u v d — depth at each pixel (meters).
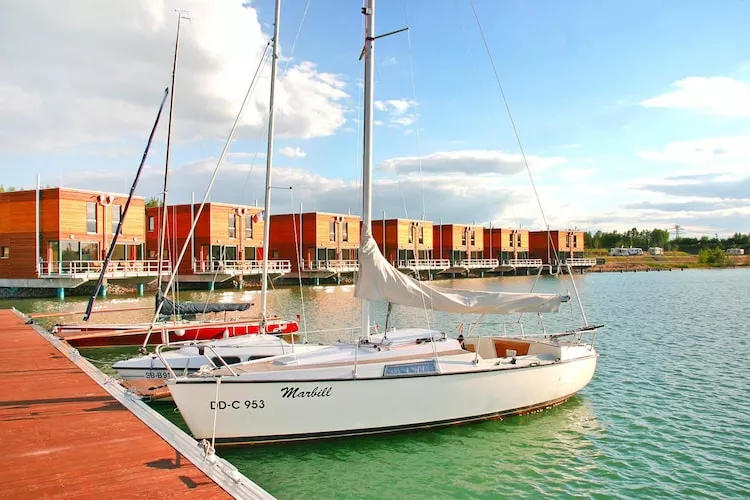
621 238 169.75
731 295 45.84
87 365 12.95
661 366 16.66
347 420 9.28
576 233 99.00
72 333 17.69
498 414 10.68
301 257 57.78
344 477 8.55
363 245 10.22
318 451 9.25
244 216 53.09
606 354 18.64
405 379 9.56
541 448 9.81
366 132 11.20
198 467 6.54
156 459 6.84
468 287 56.09
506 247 87.44
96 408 9.26
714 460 9.41
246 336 14.56
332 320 27.73
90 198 41.88
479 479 8.59
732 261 133.62
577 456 9.52
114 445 7.35
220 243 50.16
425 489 8.26
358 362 9.80
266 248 15.47
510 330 25.11
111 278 41.78
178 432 7.81
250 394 8.80
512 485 8.42
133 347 18.56
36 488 5.93
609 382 14.60
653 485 8.48
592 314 31.30
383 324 26.52
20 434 7.82
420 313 31.38
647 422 11.29
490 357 12.69
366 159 11.17
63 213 39.88
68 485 6.02
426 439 9.93
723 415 11.80
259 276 54.53
